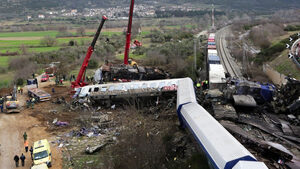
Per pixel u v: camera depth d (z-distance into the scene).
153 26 194.00
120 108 39.91
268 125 29.75
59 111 39.41
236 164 18.28
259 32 97.25
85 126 34.00
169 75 56.12
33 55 81.25
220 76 43.88
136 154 24.53
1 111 40.03
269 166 21.95
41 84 55.28
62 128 34.00
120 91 40.22
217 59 54.88
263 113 33.06
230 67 62.84
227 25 180.75
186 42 96.38
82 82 48.31
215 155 20.31
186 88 35.62
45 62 77.75
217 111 31.52
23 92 50.84
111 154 26.53
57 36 141.38
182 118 29.34
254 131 28.59
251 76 55.84
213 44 78.19
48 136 31.91
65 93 48.41
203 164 24.11
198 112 27.02
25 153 28.36
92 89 42.53
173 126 32.09
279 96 35.19
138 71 54.97
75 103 40.81
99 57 82.06
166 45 91.44
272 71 53.00
